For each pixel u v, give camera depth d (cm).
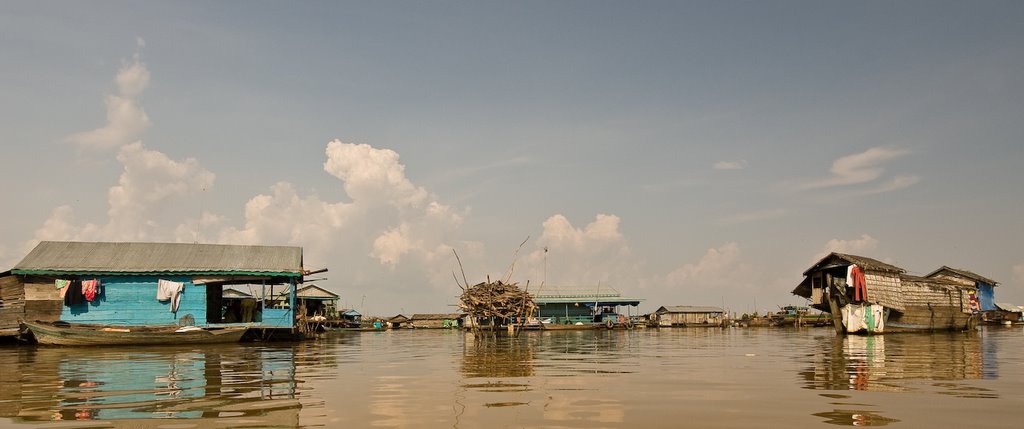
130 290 2980
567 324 5991
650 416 816
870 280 3547
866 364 1549
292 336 3297
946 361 1634
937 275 6016
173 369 1543
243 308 3484
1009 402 912
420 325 8456
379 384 1191
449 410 874
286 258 3284
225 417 832
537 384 1172
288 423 788
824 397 970
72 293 2888
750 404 906
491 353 2167
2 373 1448
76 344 2673
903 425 748
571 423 774
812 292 4025
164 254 3153
